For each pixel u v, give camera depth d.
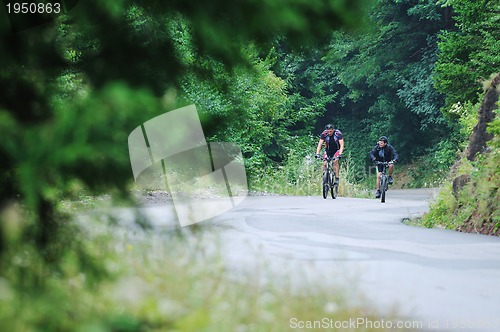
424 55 195.62
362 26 16.25
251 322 20.83
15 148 12.17
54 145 12.07
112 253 20.64
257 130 125.62
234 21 15.93
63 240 15.62
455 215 62.53
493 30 129.50
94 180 13.90
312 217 64.56
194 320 19.12
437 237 48.25
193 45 18.73
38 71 17.55
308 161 125.12
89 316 15.55
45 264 15.26
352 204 86.38
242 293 23.33
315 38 17.19
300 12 15.45
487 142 61.00
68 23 17.47
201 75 20.02
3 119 12.23
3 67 17.09
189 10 16.62
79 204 15.46
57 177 13.19
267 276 26.81
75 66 18.55
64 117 12.23
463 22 130.75
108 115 12.16
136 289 21.05
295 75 185.38
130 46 18.91
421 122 195.75
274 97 131.75
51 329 14.26
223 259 30.23
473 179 62.59
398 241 45.38
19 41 16.97
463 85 128.12
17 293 14.46
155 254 26.72
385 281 29.64
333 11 15.72
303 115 180.38
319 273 29.52
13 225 14.66
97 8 16.73
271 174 129.12
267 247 40.84
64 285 16.22
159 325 18.94
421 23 197.25
